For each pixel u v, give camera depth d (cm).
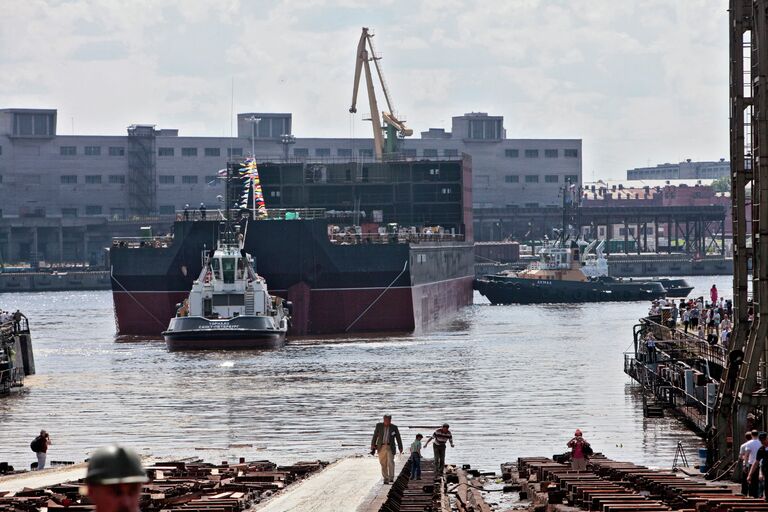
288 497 7906
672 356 15512
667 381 14388
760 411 9750
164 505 7275
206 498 7694
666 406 14238
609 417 13600
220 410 14612
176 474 9225
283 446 12000
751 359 8881
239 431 13000
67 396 16125
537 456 11175
